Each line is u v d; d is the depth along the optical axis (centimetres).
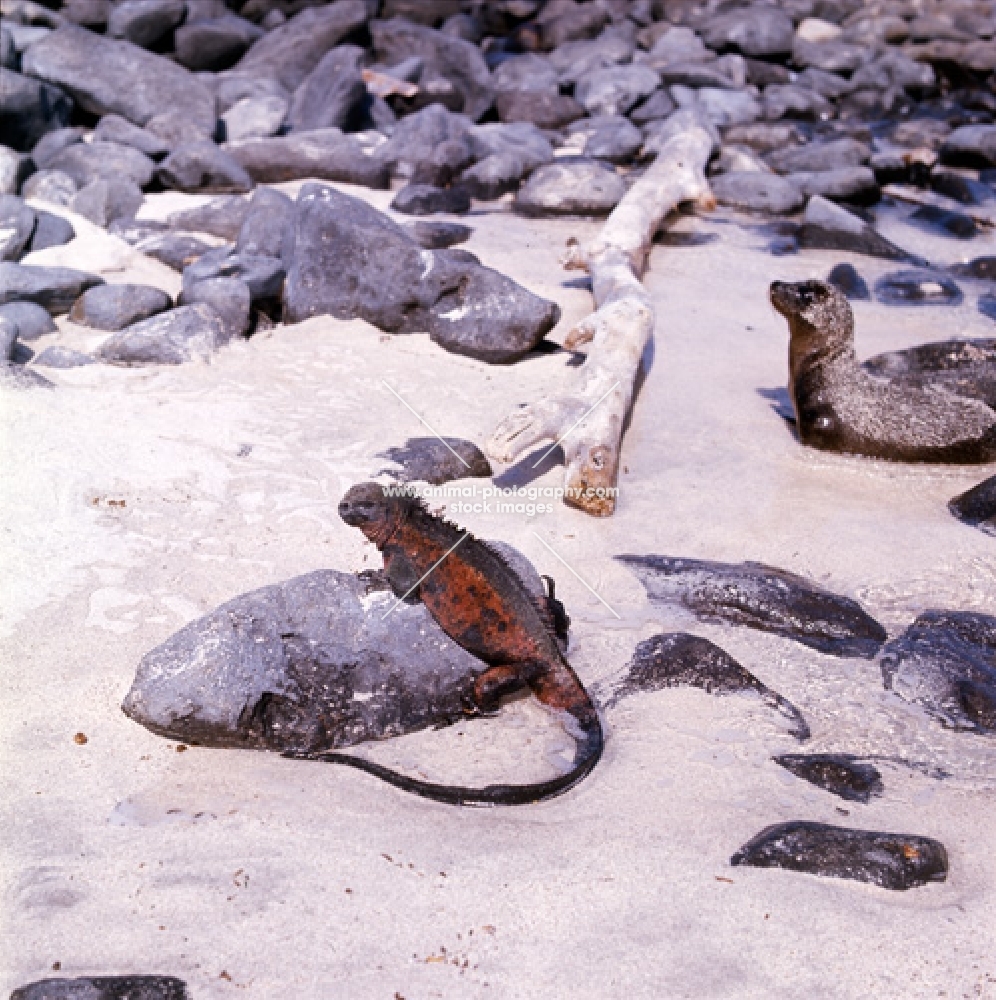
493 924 317
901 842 328
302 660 350
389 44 814
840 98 881
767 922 318
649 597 388
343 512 344
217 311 489
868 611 389
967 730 358
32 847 325
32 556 384
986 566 403
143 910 316
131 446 423
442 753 347
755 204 652
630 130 731
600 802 338
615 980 310
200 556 389
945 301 550
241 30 789
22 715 349
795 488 433
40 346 478
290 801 336
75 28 666
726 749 350
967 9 1023
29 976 308
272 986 308
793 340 451
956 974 312
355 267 496
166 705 342
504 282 485
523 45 924
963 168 750
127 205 577
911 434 442
